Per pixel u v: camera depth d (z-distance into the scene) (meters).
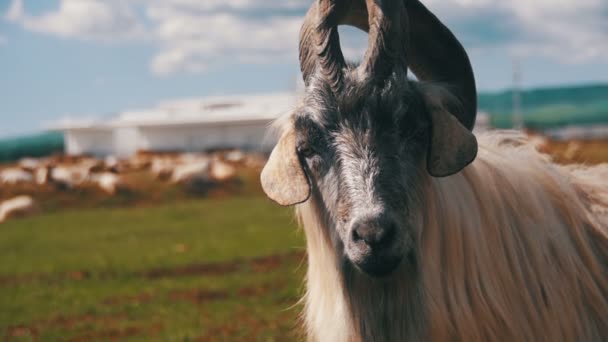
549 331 3.88
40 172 37.41
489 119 41.19
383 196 3.42
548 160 4.58
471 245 3.85
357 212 3.40
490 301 3.82
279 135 4.23
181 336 9.27
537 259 3.96
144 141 87.19
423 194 3.74
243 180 39.03
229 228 21.52
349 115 3.56
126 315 10.89
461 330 3.79
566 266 4.01
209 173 38.22
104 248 18.78
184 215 26.88
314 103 3.66
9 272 15.55
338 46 3.70
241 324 9.76
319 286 4.05
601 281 4.13
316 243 3.98
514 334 3.81
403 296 3.75
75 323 10.51
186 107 100.19
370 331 3.82
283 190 3.62
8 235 23.41
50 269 15.69
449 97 3.90
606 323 4.03
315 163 3.70
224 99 104.25
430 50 4.20
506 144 4.58
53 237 22.11
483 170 4.08
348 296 3.84
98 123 93.56
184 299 11.79
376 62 3.58
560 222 4.18
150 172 41.19
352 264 3.74
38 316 11.08
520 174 4.20
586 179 4.58
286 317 9.96
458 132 3.52
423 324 3.76
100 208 33.62
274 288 12.13
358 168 3.48
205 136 84.25
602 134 92.38
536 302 3.92
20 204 31.58
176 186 36.66
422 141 3.68
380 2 3.62
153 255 16.84
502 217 3.99
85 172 37.28
